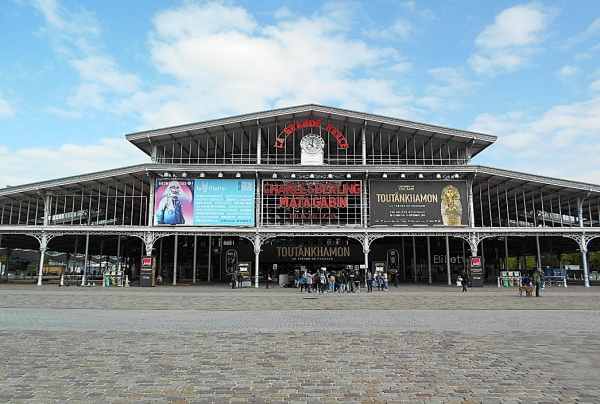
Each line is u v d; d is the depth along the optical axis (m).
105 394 7.13
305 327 14.62
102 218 46.97
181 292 32.22
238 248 47.34
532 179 38.81
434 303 23.66
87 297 27.23
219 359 9.70
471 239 38.75
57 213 44.41
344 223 40.00
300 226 38.34
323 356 10.01
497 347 10.98
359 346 11.18
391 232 38.38
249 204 38.84
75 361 9.48
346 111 40.72
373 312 19.52
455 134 40.97
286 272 48.09
